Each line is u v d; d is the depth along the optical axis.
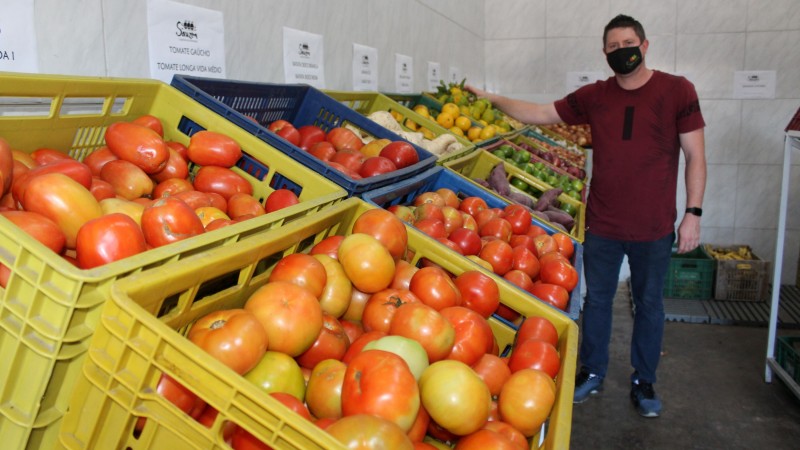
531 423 1.12
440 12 5.01
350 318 1.38
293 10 2.70
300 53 2.77
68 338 0.76
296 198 1.55
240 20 2.32
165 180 1.52
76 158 1.48
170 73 1.96
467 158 3.01
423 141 3.03
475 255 1.88
